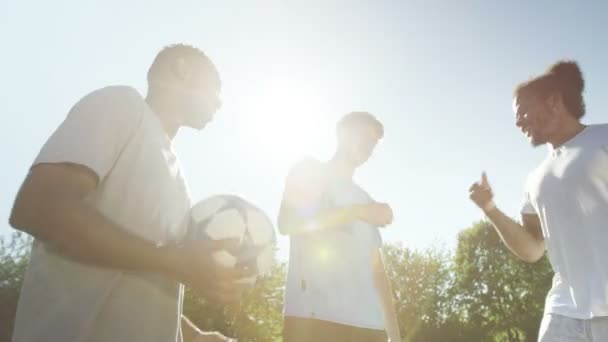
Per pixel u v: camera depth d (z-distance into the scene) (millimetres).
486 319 40375
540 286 39438
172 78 1765
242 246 1633
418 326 41750
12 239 32312
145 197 1485
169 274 1324
